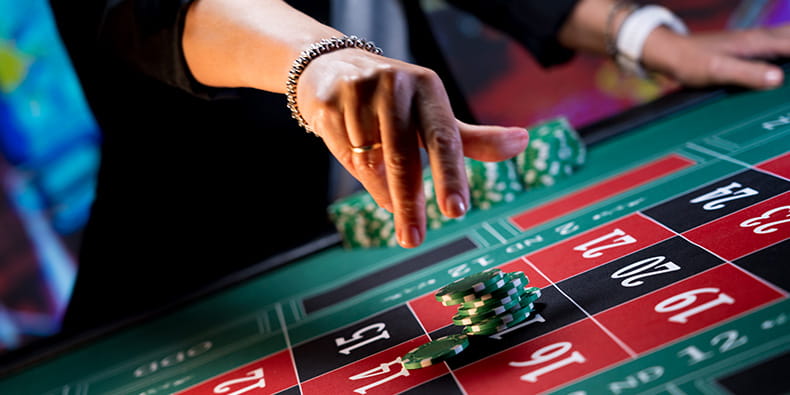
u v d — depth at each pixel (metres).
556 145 2.38
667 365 1.19
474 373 1.38
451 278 1.95
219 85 2.08
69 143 4.79
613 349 1.29
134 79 2.78
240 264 2.61
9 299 4.82
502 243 2.08
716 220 1.70
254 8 1.84
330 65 1.46
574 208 2.15
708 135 2.32
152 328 2.38
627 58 2.89
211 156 3.07
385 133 1.33
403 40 3.45
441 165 1.29
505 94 5.24
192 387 1.81
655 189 2.06
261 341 1.97
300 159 3.22
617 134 2.62
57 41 4.62
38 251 4.85
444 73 3.37
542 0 2.99
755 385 1.06
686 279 1.46
